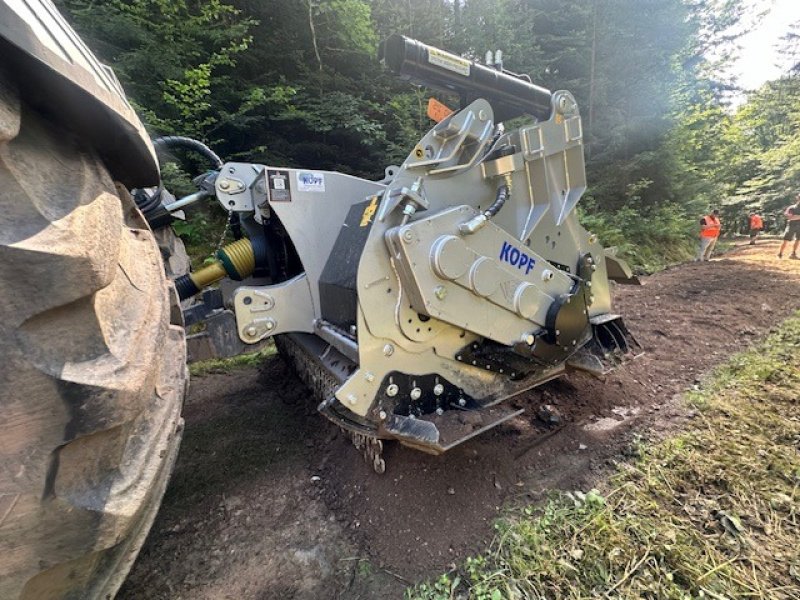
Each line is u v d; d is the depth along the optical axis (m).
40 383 0.71
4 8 0.72
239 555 1.73
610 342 2.46
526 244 2.10
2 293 0.68
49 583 0.82
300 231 2.24
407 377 1.80
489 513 1.83
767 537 1.62
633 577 1.48
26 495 0.72
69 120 0.94
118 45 5.75
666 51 10.67
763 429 2.27
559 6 10.80
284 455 2.40
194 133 6.08
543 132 2.06
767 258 8.80
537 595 1.44
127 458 0.96
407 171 1.75
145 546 1.77
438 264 1.66
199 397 3.13
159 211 2.46
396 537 1.77
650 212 10.63
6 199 0.72
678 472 1.98
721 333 3.79
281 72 7.94
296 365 3.13
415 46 1.75
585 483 1.97
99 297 0.87
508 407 2.04
